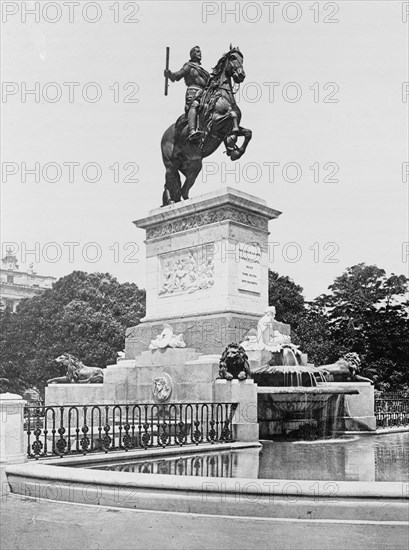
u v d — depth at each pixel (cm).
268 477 945
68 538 742
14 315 5772
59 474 962
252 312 1889
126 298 5741
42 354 5284
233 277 1875
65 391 1995
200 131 2006
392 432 1912
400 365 4919
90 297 5556
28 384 5566
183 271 2002
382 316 5003
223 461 1148
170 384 1730
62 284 5681
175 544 711
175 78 2091
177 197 2169
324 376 1870
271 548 689
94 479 920
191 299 1956
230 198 1878
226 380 1521
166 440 1411
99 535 752
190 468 1056
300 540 716
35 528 787
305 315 5128
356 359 2009
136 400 1861
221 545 703
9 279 8475
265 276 1977
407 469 1034
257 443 1448
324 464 1105
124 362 1988
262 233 1988
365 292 5156
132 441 1286
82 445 1213
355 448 1389
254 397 1504
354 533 740
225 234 1889
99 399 1966
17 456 1102
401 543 700
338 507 802
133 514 854
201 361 1686
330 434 1777
